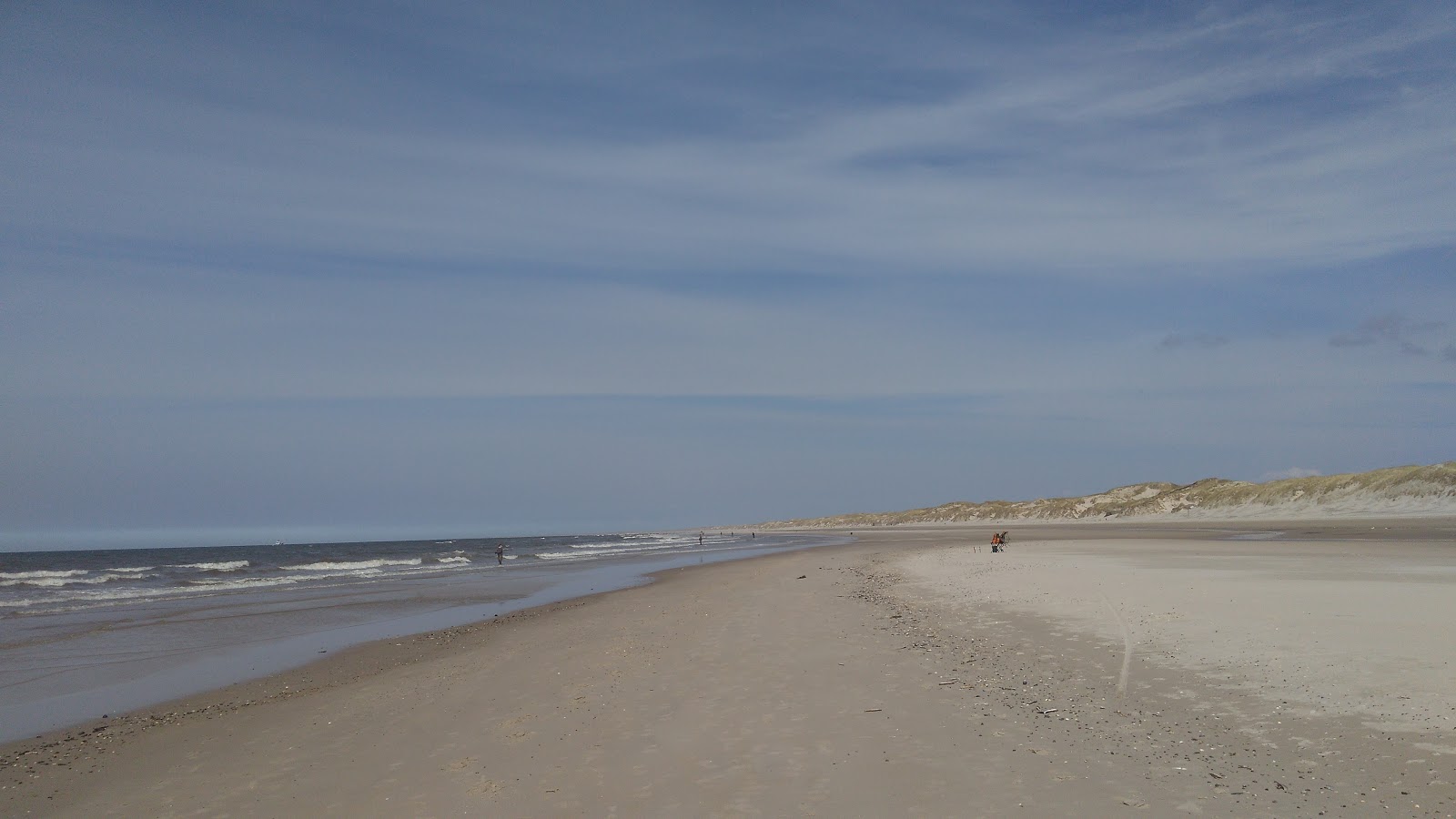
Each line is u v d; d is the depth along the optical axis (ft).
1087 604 59.67
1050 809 23.13
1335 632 42.47
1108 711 32.17
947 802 24.13
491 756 31.42
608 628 65.41
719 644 52.85
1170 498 386.52
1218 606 54.03
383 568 191.62
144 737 38.34
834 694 37.47
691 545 337.72
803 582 100.89
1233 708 31.30
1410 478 272.92
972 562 115.55
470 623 76.64
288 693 47.80
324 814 26.58
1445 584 62.59
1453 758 24.71
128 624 80.28
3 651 64.85
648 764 29.22
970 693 36.29
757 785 26.45
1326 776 24.18
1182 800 23.22
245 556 318.04
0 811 28.76
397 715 39.22
